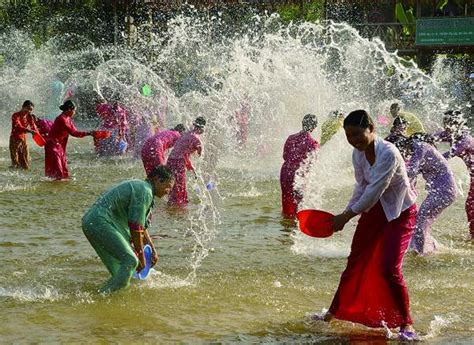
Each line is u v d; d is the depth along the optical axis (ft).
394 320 19.22
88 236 22.59
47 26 107.55
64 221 33.37
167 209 36.42
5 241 29.17
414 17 90.12
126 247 22.52
